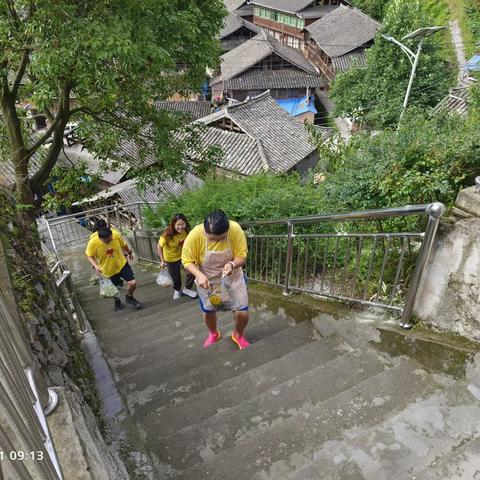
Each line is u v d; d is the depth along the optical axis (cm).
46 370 220
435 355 260
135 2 534
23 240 303
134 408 312
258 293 462
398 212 260
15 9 553
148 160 1005
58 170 994
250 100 2067
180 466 239
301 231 529
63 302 377
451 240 248
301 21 3753
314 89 3086
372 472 204
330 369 290
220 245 305
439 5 3005
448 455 202
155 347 414
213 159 923
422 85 1969
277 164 1747
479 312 242
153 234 866
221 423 261
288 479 205
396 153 334
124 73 602
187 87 842
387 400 248
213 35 809
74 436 163
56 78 546
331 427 238
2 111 758
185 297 616
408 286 305
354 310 337
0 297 148
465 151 292
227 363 343
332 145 680
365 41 3064
